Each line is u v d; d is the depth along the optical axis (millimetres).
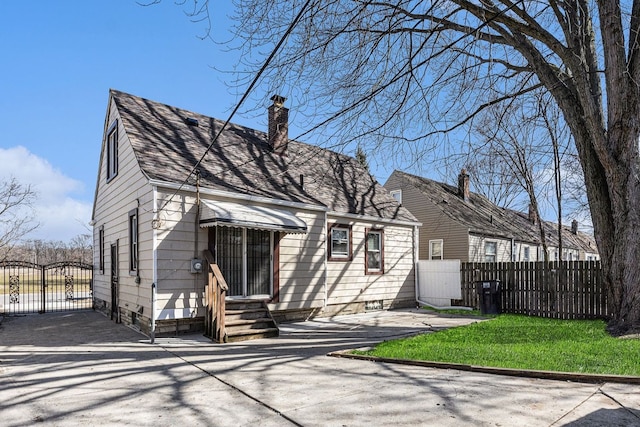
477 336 8898
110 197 13602
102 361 7031
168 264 9398
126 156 11539
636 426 3631
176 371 6250
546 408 4137
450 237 23312
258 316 10070
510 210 33250
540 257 31188
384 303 15742
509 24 8797
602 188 9328
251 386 5320
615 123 8609
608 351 6684
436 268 16938
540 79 9500
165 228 9414
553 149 16406
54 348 8227
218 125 14109
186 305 9641
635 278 8531
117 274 12203
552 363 5941
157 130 11711
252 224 9992
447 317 13484
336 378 5645
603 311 11945
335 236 14094
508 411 4078
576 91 9680
